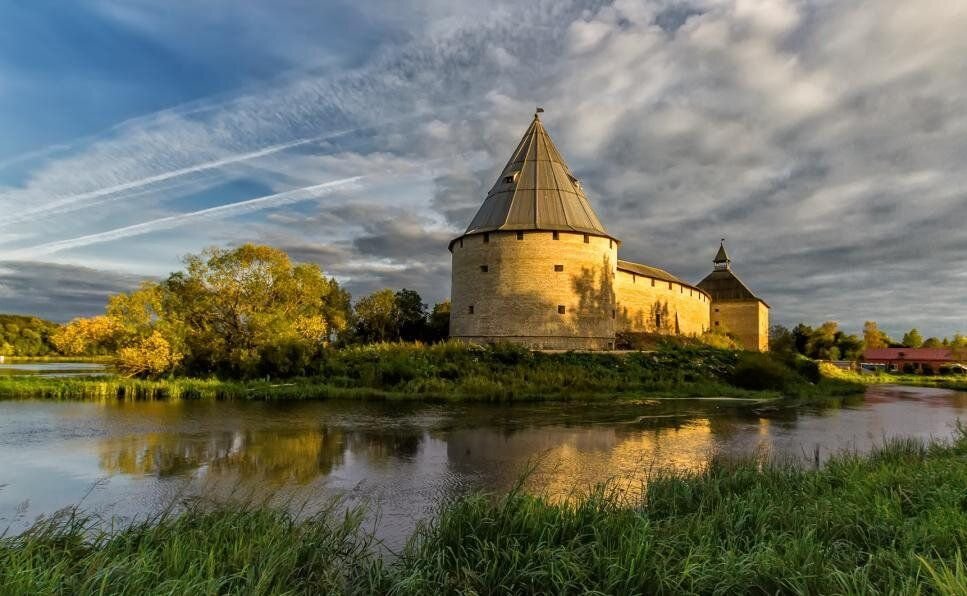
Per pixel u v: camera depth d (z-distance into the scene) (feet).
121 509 30.89
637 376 98.58
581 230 117.80
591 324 118.42
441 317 171.63
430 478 37.70
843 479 30.12
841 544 20.81
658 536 21.39
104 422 59.00
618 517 22.80
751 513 24.09
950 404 99.30
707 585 18.16
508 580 18.75
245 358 96.43
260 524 22.06
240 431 54.70
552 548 20.77
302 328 103.45
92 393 82.84
